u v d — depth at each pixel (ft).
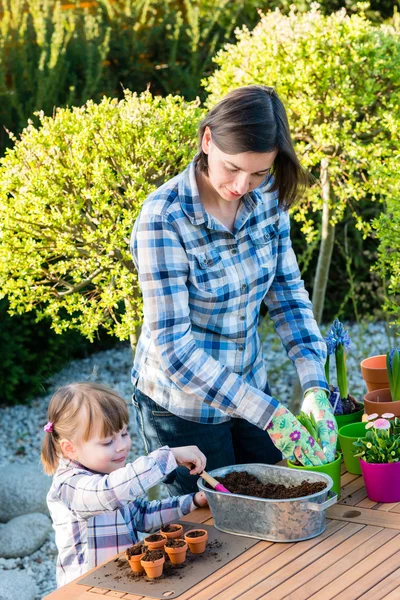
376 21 21.58
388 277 19.61
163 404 6.78
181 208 6.17
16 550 11.60
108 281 10.12
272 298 7.18
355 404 7.64
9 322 16.90
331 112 11.93
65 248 9.61
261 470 6.11
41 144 9.80
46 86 17.63
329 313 21.38
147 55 20.63
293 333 6.98
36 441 15.75
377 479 6.08
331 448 6.27
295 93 11.89
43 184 9.45
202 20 20.63
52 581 10.92
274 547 5.44
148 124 9.72
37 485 12.74
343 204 12.17
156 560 5.14
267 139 5.67
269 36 11.91
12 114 17.83
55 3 19.89
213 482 5.86
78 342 18.83
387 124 11.28
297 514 5.42
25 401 17.70
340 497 6.30
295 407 13.91
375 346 19.08
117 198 9.78
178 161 10.15
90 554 6.25
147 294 6.09
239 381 6.02
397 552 5.21
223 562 5.28
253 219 6.57
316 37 11.55
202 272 6.28
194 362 6.01
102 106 10.13
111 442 6.57
